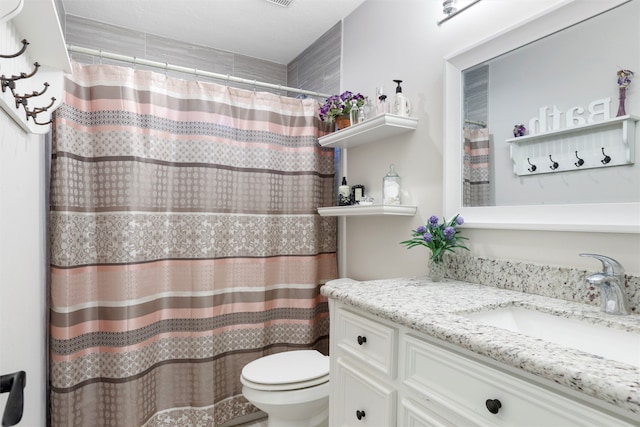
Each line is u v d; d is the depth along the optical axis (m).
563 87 1.15
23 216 1.14
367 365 1.13
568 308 1.02
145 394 1.75
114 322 1.67
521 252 1.26
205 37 2.52
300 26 2.37
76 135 1.64
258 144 2.07
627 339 0.86
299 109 2.20
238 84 2.75
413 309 1.00
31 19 0.87
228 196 1.99
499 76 1.34
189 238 1.89
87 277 1.65
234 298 2.02
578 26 1.11
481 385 0.78
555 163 1.16
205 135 1.91
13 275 1.02
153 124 1.79
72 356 1.59
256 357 2.06
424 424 0.91
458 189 1.48
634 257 0.98
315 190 2.19
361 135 1.83
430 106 1.64
